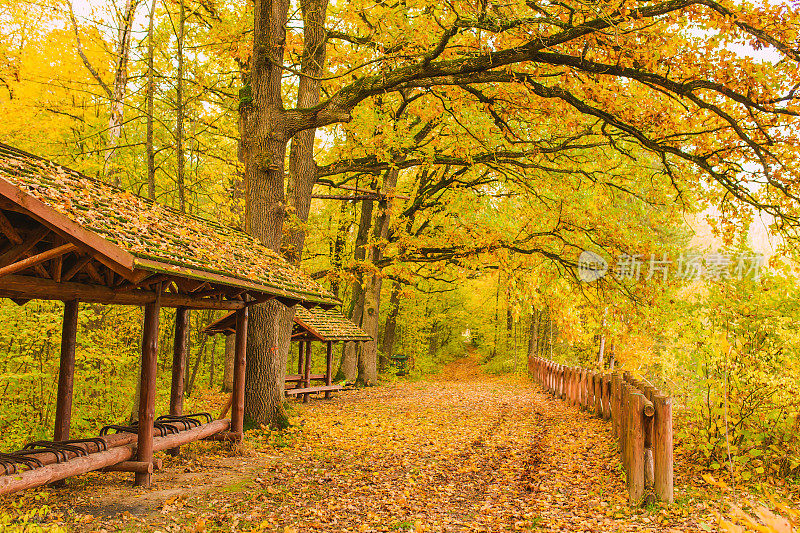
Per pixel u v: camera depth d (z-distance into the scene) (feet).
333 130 57.67
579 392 51.78
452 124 44.73
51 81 42.57
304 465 28.96
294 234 47.16
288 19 39.14
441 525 19.79
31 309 36.40
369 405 57.21
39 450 19.79
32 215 16.48
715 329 25.55
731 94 27.94
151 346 23.39
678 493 21.99
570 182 45.96
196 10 48.16
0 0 40.16
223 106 50.93
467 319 129.29
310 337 61.46
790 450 23.29
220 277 22.63
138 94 45.44
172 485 23.68
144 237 19.72
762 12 25.00
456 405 57.82
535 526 19.06
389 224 65.41
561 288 48.93
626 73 29.01
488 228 51.65
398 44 32.94
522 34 28.91
